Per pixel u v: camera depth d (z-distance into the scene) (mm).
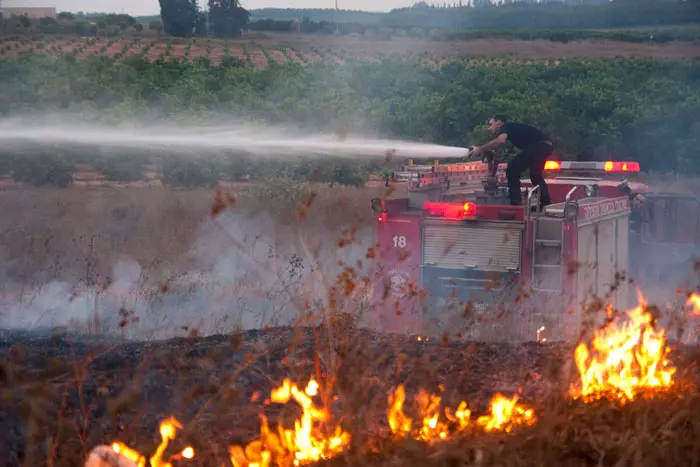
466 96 71688
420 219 19812
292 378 11281
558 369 11258
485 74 103312
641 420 9562
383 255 20109
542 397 10711
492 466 8398
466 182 23656
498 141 22000
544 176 26156
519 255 18938
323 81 91500
